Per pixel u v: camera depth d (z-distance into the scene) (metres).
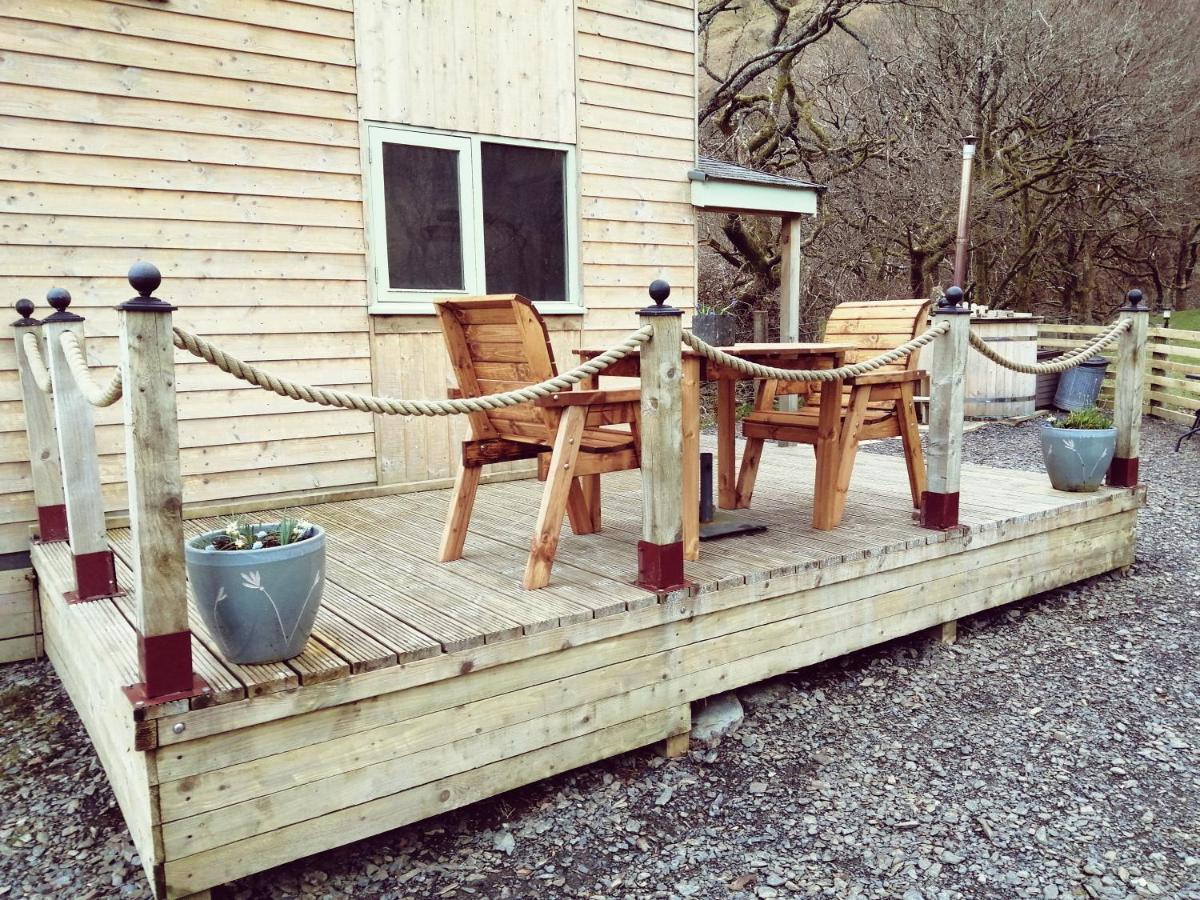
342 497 4.79
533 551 3.06
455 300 3.16
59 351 3.01
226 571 2.21
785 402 7.25
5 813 2.83
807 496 4.74
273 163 4.46
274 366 4.55
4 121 3.81
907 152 13.68
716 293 13.77
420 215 4.96
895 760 3.02
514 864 2.49
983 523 4.02
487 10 5.07
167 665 2.10
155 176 4.16
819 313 14.38
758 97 13.22
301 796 2.30
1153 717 3.32
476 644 2.54
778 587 3.25
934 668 3.76
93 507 3.11
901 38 14.75
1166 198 14.76
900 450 8.22
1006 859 2.48
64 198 3.96
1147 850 2.52
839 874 2.42
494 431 3.56
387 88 4.77
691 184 6.10
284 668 2.29
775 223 13.99
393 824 2.46
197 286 4.31
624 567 3.34
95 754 3.20
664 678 2.99
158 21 4.11
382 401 2.44
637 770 2.98
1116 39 13.48
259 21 4.37
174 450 2.08
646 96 5.82
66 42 3.91
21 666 4.04
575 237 5.55
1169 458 8.20
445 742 2.54
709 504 3.98
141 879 2.46
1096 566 4.70
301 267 4.59
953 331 3.79
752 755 3.06
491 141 5.15
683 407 3.31
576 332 5.61
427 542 3.86
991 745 3.12
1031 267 15.73
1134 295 4.73
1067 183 14.10
